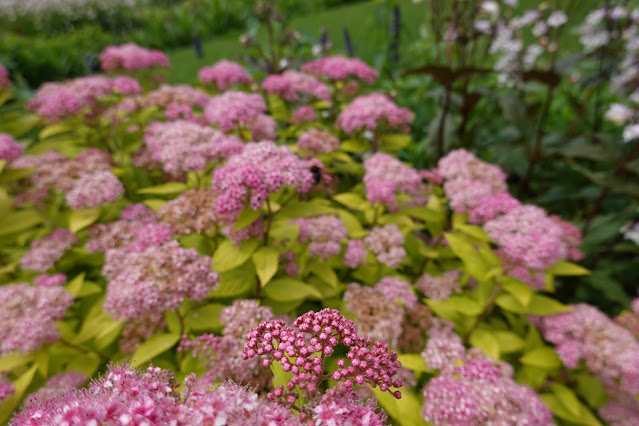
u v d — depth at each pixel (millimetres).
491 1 4328
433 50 6688
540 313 2502
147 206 3246
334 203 3604
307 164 2688
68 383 2031
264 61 5117
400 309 2430
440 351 2246
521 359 2488
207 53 12500
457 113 5629
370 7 15344
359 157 4500
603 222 3730
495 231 2547
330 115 4480
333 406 1038
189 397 1075
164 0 20031
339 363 1204
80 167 3014
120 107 3676
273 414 1026
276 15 4781
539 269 2512
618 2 4246
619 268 3670
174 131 2863
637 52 4156
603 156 3637
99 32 13398
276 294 2463
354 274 2988
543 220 2529
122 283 2139
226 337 2033
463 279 2969
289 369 1167
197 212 2486
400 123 3404
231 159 2453
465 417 1748
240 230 2406
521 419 1752
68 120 3535
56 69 10055
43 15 15492
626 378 2195
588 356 2336
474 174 3047
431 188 3484
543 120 4000
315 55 6277
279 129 4258
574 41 7922
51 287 2271
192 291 2111
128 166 3502
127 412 928
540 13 4559
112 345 2510
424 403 1936
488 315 3031
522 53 5027
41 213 3109
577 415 2367
